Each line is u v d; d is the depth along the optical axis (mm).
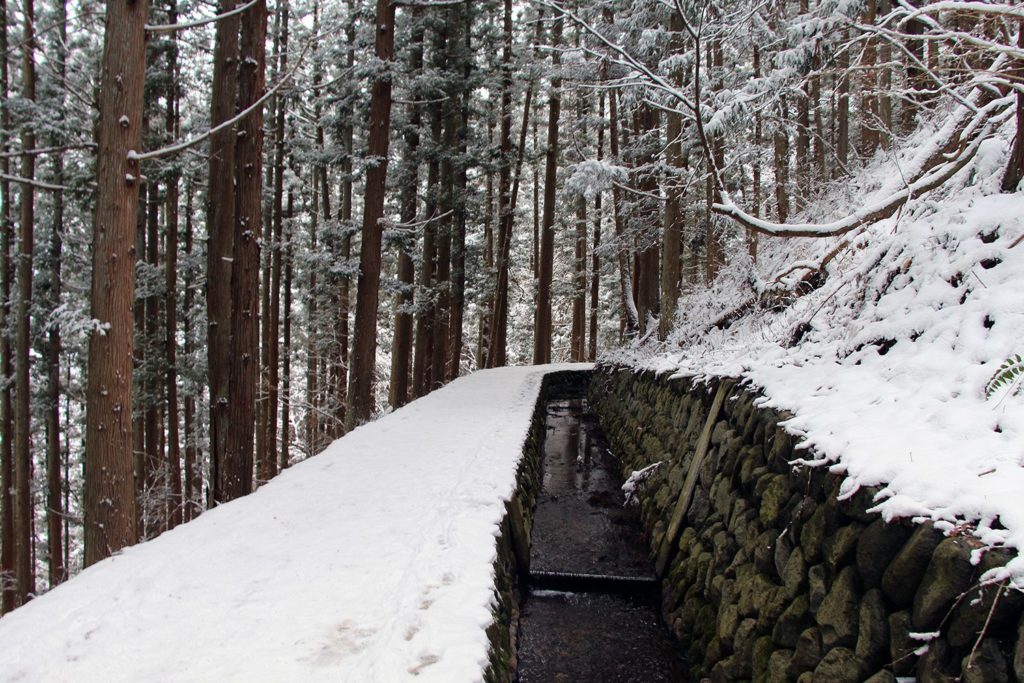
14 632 2637
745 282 8141
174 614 2793
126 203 4797
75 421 18141
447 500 4449
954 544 1924
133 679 2268
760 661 3002
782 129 9930
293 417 22531
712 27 7113
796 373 4254
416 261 16688
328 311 16234
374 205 10172
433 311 16203
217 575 3221
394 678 2242
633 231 13523
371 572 3234
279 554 3498
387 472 5297
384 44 10008
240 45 8094
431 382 16281
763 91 6020
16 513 14578
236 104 7887
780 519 3289
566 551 5883
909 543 2113
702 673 3691
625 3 10391
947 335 3225
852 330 4121
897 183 5812
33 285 12852
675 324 10258
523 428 7441
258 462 15414
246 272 7504
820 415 3289
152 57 12094
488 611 2852
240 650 2473
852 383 3512
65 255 13219
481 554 3482
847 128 13148
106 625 2691
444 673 2273
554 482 8352
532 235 30219
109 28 4750
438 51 14547
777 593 3088
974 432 2398
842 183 8750
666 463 6406
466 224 17812
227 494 7469
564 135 20781
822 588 2646
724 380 5238
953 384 2848
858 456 2615
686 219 12141
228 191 7742
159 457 14227
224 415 7605
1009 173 3932
